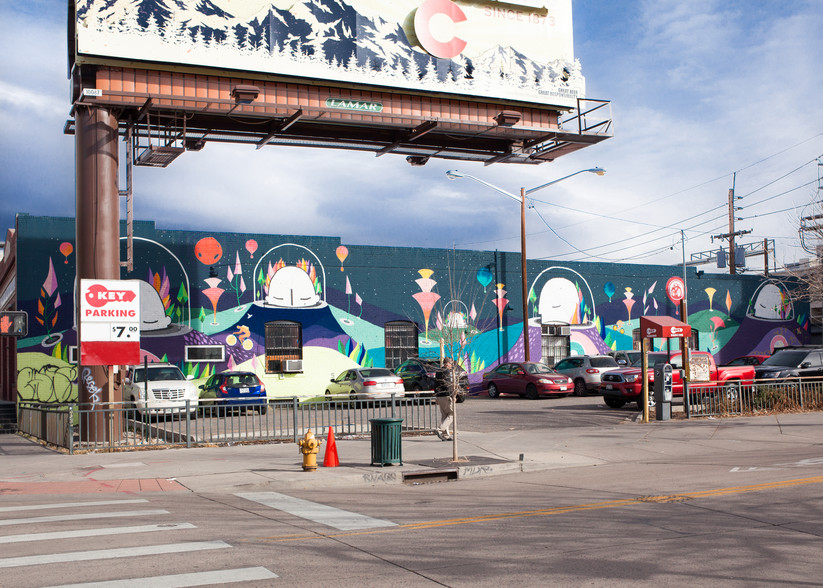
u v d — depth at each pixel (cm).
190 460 1447
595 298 3781
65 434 1647
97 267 1791
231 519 899
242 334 2994
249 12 2014
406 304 3312
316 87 2120
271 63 2028
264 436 1762
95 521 878
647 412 2069
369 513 947
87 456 1527
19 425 2389
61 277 2708
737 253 5816
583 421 2119
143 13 1891
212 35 1966
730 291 4166
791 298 4153
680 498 1008
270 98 2067
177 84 1958
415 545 751
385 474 1267
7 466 1389
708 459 1428
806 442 1620
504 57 2314
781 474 1198
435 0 2236
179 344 2889
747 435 1744
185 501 1051
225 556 698
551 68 2370
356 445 1689
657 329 2042
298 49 2064
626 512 920
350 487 1220
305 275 3123
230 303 2983
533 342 3603
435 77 2220
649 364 2556
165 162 2138
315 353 3116
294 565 666
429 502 1038
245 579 617
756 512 902
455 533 811
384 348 3253
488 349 3488
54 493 1127
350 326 3189
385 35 2180
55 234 2714
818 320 4384
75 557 689
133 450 1619
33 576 622
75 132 1886
